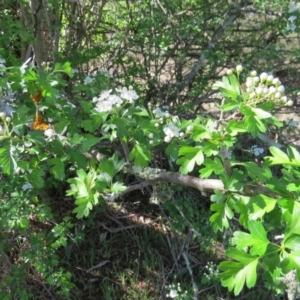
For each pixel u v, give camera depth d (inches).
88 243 25.1
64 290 20.0
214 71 25.5
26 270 22.5
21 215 18.0
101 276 24.2
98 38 25.5
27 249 20.0
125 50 24.9
